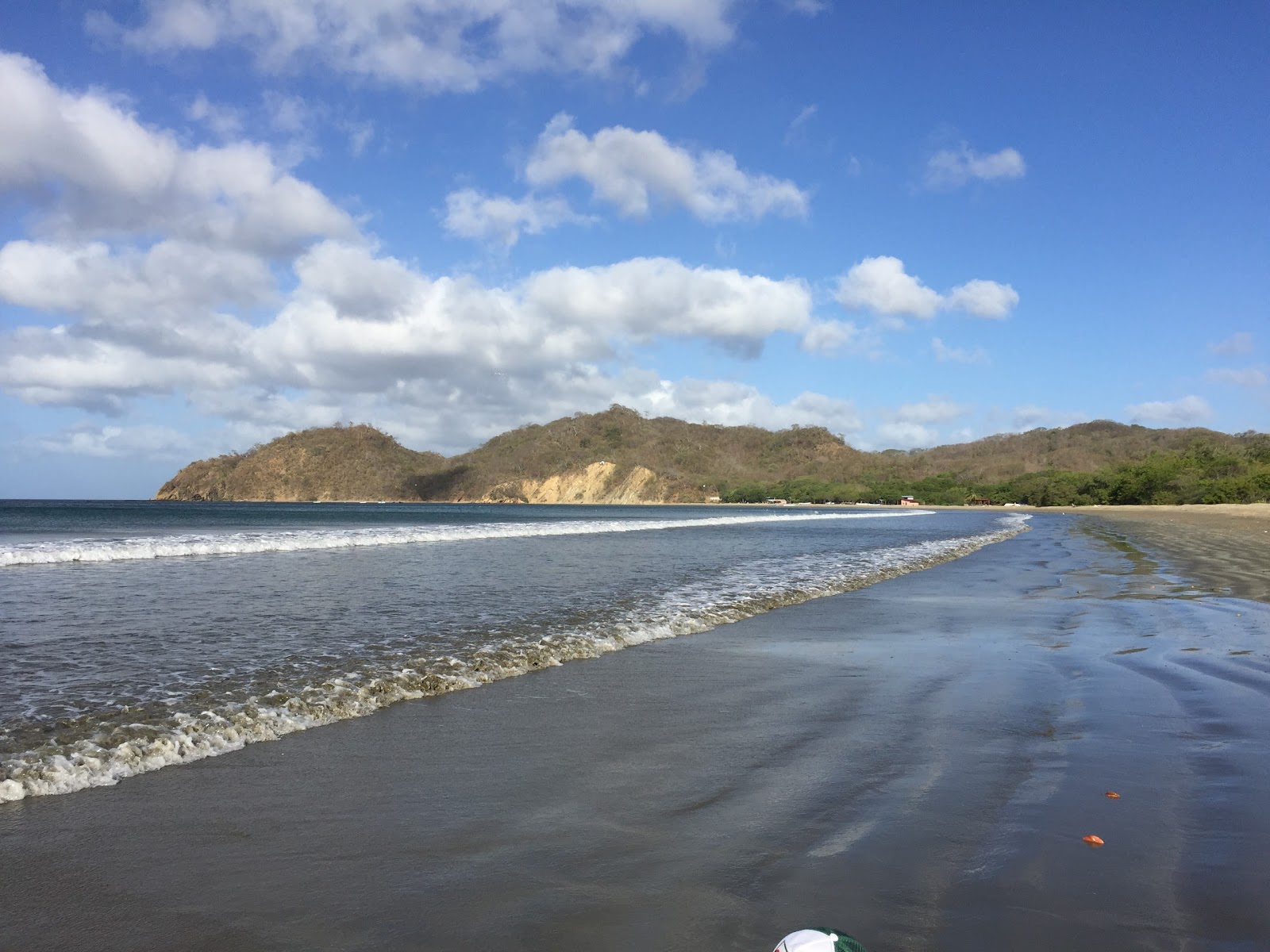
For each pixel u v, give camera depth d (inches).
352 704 245.9
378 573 628.4
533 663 308.2
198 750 201.2
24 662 293.7
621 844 148.8
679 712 244.5
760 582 601.9
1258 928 118.5
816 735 221.5
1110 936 115.7
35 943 114.3
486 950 113.4
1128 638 372.5
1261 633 382.3
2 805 164.9
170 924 120.5
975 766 193.8
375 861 142.0
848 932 116.6
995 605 486.0
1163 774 187.2
